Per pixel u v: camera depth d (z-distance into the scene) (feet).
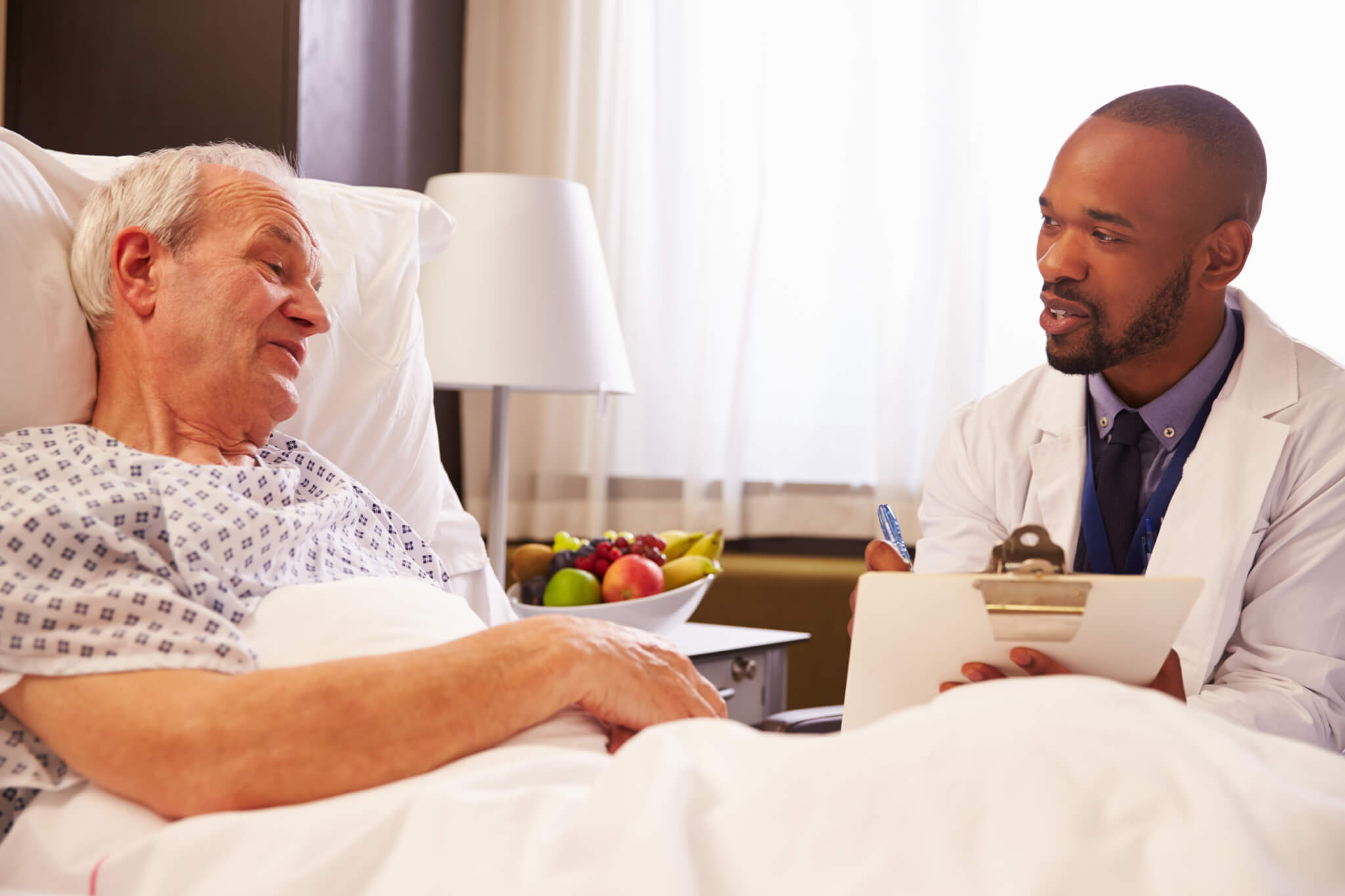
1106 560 4.76
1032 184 8.71
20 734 2.98
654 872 1.91
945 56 8.73
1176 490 4.61
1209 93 4.50
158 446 3.67
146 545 3.19
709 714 3.22
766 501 9.39
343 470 4.87
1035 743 1.96
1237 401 4.62
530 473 9.77
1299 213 8.00
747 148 9.42
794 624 8.52
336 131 8.38
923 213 8.81
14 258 3.52
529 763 2.60
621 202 9.66
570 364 6.39
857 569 8.58
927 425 8.83
